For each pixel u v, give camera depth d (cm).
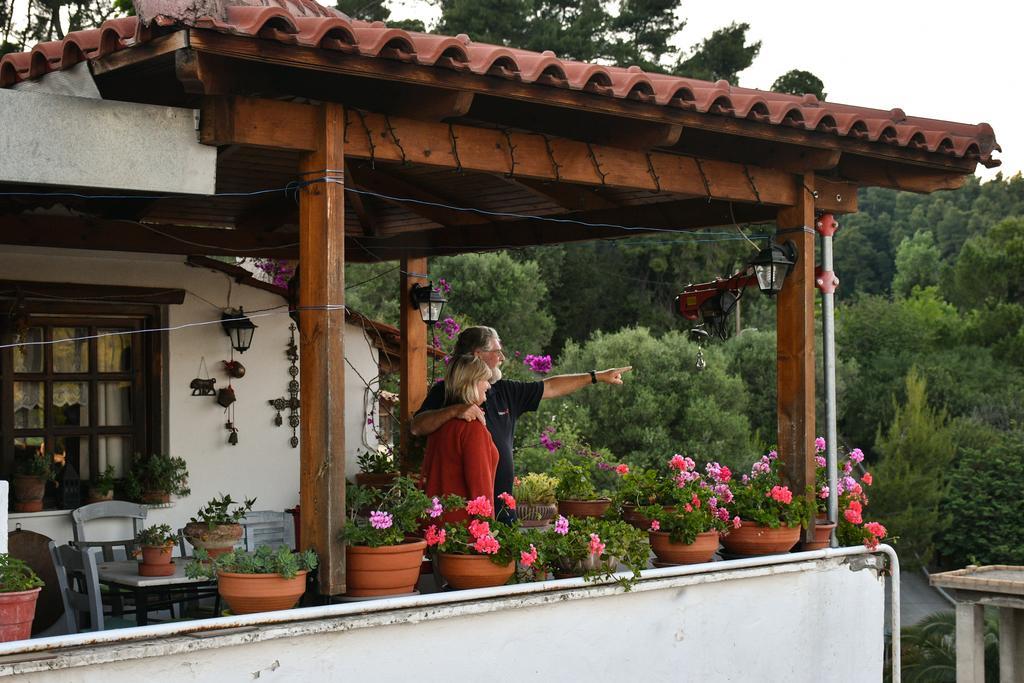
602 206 676
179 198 657
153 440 792
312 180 423
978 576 941
